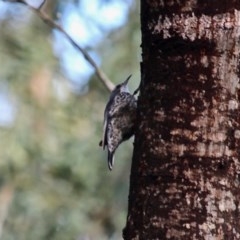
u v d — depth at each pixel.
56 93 22.17
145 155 7.65
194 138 7.48
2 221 21.16
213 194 7.41
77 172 21.12
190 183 7.44
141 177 7.65
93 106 21.62
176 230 7.41
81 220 21.09
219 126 7.47
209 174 7.43
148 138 7.66
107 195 21.25
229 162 7.45
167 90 7.61
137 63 20.75
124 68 20.67
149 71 7.77
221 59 7.52
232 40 7.52
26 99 21.75
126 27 21.19
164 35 7.66
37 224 21.16
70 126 21.61
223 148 7.45
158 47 7.70
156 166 7.56
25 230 21.14
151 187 7.57
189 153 7.47
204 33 7.54
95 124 21.30
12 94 21.72
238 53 7.53
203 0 7.55
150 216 7.53
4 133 21.44
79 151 21.06
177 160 7.49
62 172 21.20
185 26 7.59
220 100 7.49
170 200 7.47
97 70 12.01
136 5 21.36
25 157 21.33
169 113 7.57
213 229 7.38
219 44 7.52
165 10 7.67
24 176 21.31
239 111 7.50
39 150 21.36
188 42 7.56
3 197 21.17
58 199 21.19
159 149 7.57
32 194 21.09
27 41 21.98
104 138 10.23
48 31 22.38
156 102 7.65
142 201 7.60
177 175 7.47
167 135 7.55
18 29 22.09
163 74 7.64
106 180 21.27
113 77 20.36
